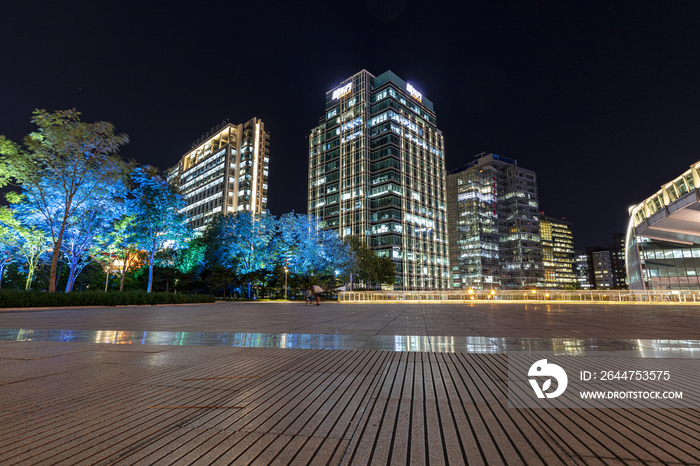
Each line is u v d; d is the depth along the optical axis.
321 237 60.66
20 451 2.30
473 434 2.64
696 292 34.03
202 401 3.44
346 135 127.19
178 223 44.56
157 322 13.36
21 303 22.75
